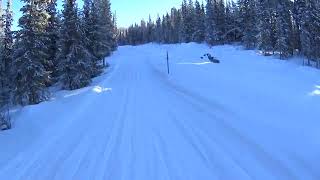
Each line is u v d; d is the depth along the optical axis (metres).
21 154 13.82
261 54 70.44
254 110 16.34
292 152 10.55
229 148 11.77
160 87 31.27
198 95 23.41
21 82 31.75
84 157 12.51
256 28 79.06
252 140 12.18
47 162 12.38
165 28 148.88
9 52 35.94
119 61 70.56
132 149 12.87
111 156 12.30
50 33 38.34
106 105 23.83
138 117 18.77
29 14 32.47
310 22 66.69
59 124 18.61
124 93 29.25
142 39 174.62
